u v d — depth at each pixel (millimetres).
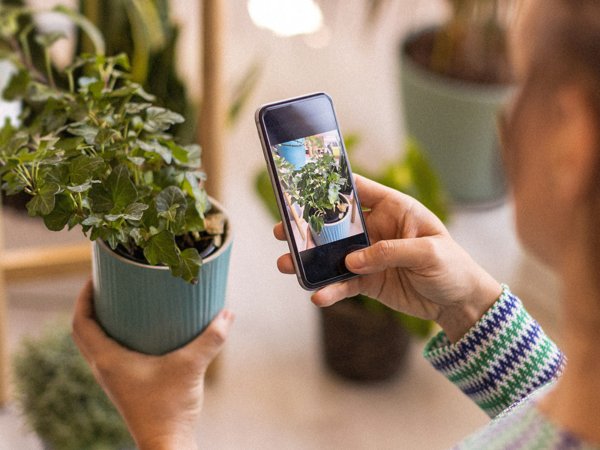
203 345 736
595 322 441
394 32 2230
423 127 1769
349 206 754
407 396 1483
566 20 404
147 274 688
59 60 1556
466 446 521
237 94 1467
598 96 399
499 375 740
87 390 1122
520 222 467
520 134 440
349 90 2076
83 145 715
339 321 1409
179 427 737
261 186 1429
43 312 1539
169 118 756
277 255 1709
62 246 1493
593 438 457
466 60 1748
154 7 1223
